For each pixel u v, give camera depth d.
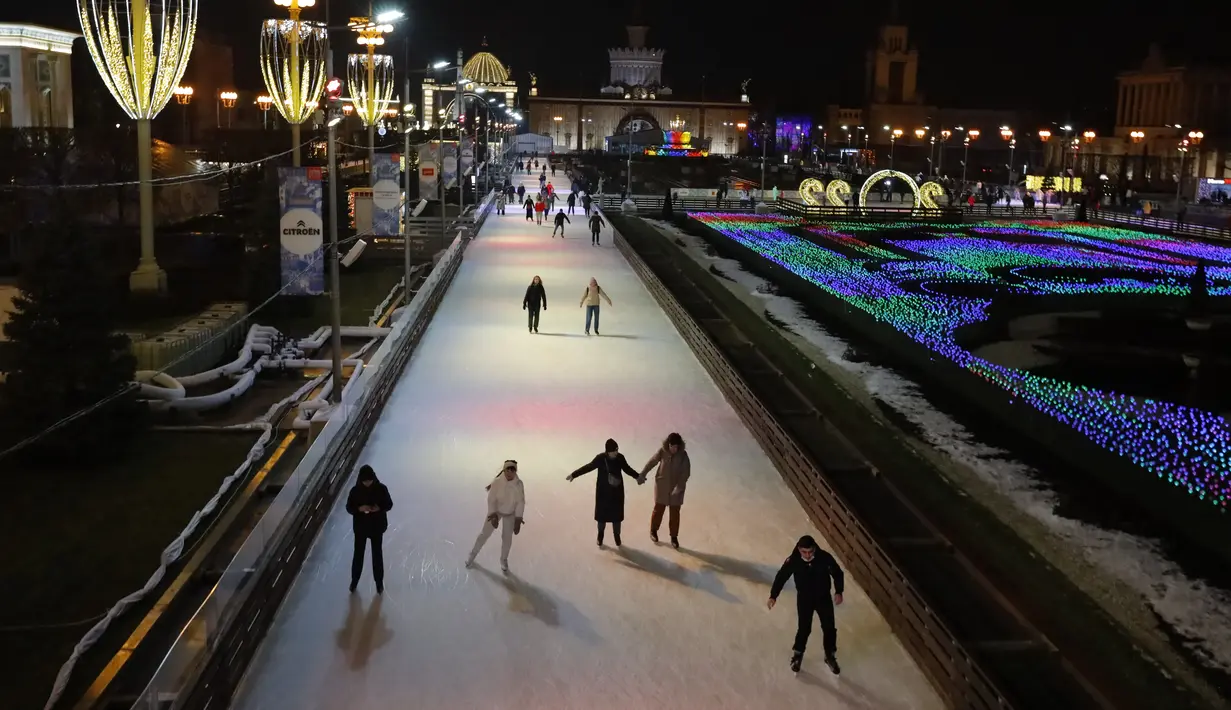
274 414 24.27
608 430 21.70
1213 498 20.55
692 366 27.67
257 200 37.41
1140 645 14.88
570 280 41.66
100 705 12.55
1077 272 48.59
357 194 48.03
